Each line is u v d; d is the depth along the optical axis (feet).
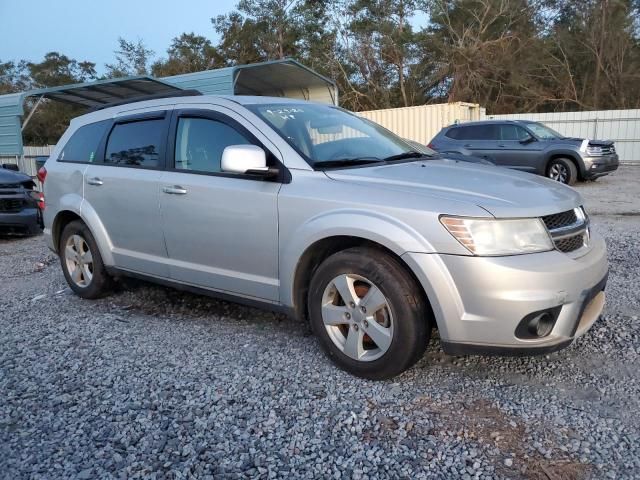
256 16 127.44
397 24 115.34
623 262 19.62
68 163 17.54
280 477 8.38
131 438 9.50
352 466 8.57
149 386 11.37
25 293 19.13
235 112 13.33
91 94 56.29
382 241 10.40
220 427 9.73
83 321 15.69
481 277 9.66
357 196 10.98
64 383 11.66
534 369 11.57
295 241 11.65
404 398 10.52
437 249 9.96
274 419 9.92
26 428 9.95
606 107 109.29
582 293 10.19
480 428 9.45
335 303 11.62
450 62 110.83
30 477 8.52
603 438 9.06
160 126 14.93
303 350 12.90
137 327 15.01
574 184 47.03
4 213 29.94
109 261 16.40
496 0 110.63
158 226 14.55
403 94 114.11
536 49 110.42
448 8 114.32
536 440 9.07
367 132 14.85
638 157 68.28
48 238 18.44
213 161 13.50
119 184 15.47
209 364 12.33
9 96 51.47
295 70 57.62
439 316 10.10
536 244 10.00
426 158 14.10
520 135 47.11
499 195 10.51
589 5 109.81
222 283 13.44
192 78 54.90
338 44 119.75
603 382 10.93
